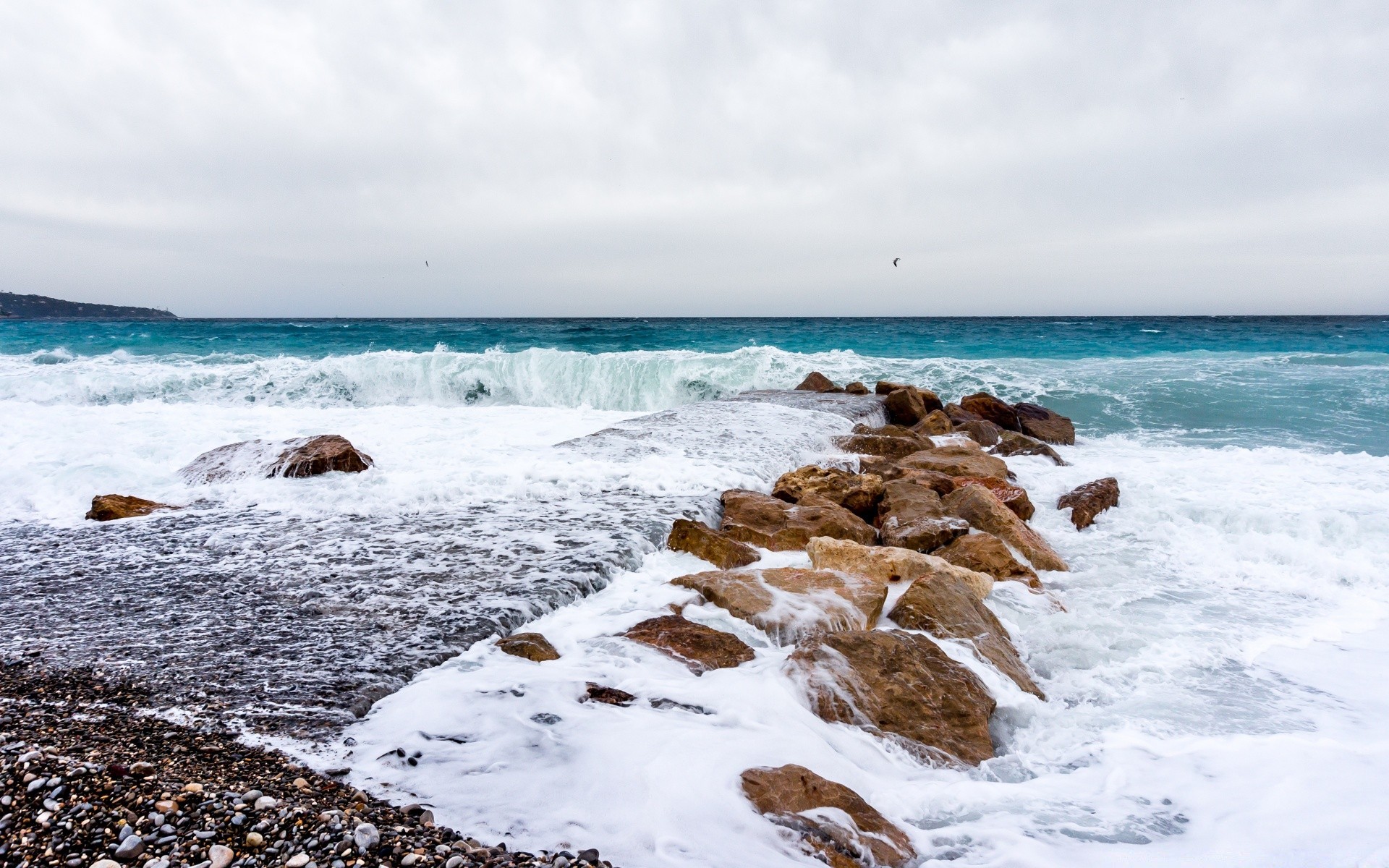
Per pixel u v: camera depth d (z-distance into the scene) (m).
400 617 4.59
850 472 9.66
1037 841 2.98
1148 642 5.24
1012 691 4.35
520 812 2.76
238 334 34.38
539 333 37.28
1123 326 40.12
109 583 5.20
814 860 2.65
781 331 38.62
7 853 2.26
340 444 8.60
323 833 2.47
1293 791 3.41
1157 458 11.62
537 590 5.02
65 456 9.20
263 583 5.19
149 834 2.39
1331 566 6.68
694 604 5.07
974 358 26.53
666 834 2.68
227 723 3.34
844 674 4.00
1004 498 8.23
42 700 3.49
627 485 7.89
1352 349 26.30
